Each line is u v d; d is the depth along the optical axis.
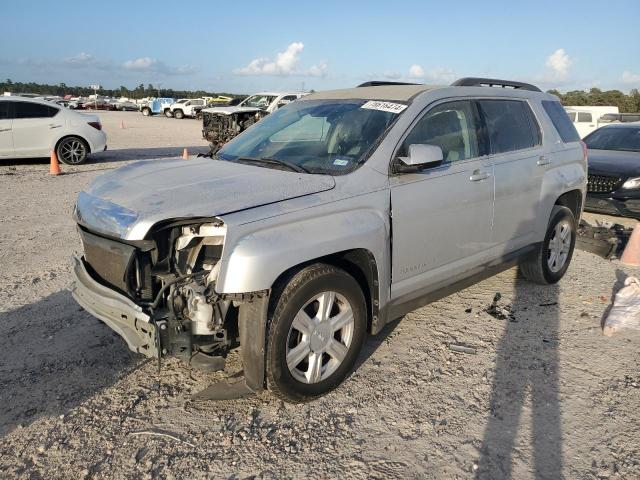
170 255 3.24
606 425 3.32
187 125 35.97
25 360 3.97
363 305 3.64
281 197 3.27
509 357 4.15
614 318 4.64
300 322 3.31
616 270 6.33
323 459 2.99
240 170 3.81
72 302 5.02
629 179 8.43
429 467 2.94
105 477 2.84
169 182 3.56
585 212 9.70
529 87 5.64
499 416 3.40
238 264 2.96
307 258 3.18
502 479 2.86
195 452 3.04
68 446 3.07
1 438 3.13
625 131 10.32
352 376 3.84
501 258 4.88
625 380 3.85
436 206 4.05
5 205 9.15
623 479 2.86
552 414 3.43
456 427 3.29
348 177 3.61
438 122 4.26
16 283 5.48
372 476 2.87
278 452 3.04
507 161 4.77
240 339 3.21
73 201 9.58
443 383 3.77
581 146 5.88
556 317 4.91
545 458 3.02
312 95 5.01
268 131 4.61
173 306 3.10
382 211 3.66
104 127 31.59
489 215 4.57
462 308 5.07
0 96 13.93
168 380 3.76
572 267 6.40
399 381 3.79
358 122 4.12
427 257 4.09
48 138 13.85
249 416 3.37
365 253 3.60
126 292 3.25
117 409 3.42
